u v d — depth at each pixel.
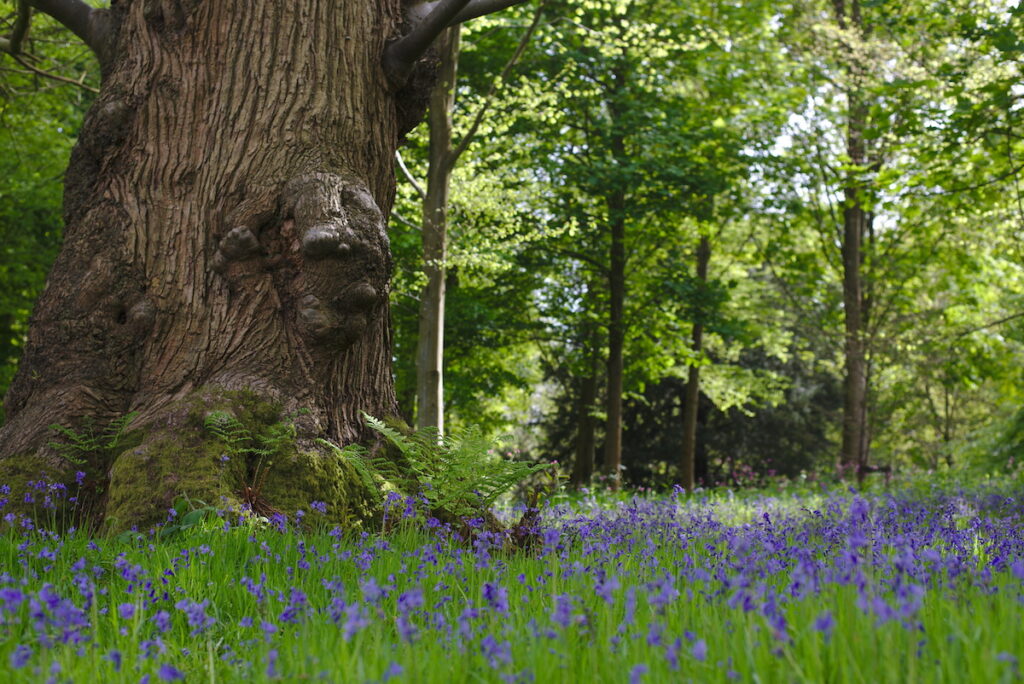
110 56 8.08
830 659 2.75
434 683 2.89
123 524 6.38
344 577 5.07
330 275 7.45
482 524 7.14
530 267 22.56
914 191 16.78
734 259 28.14
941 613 3.37
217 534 5.61
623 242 23.08
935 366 20.62
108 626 4.07
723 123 21.92
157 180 7.67
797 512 12.04
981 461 17.75
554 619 3.11
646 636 3.05
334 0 7.96
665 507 9.47
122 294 7.50
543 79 19.31
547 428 37.44
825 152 23.30
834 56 20.59
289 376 7.47
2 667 3.25
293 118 7.73
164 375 7.43
